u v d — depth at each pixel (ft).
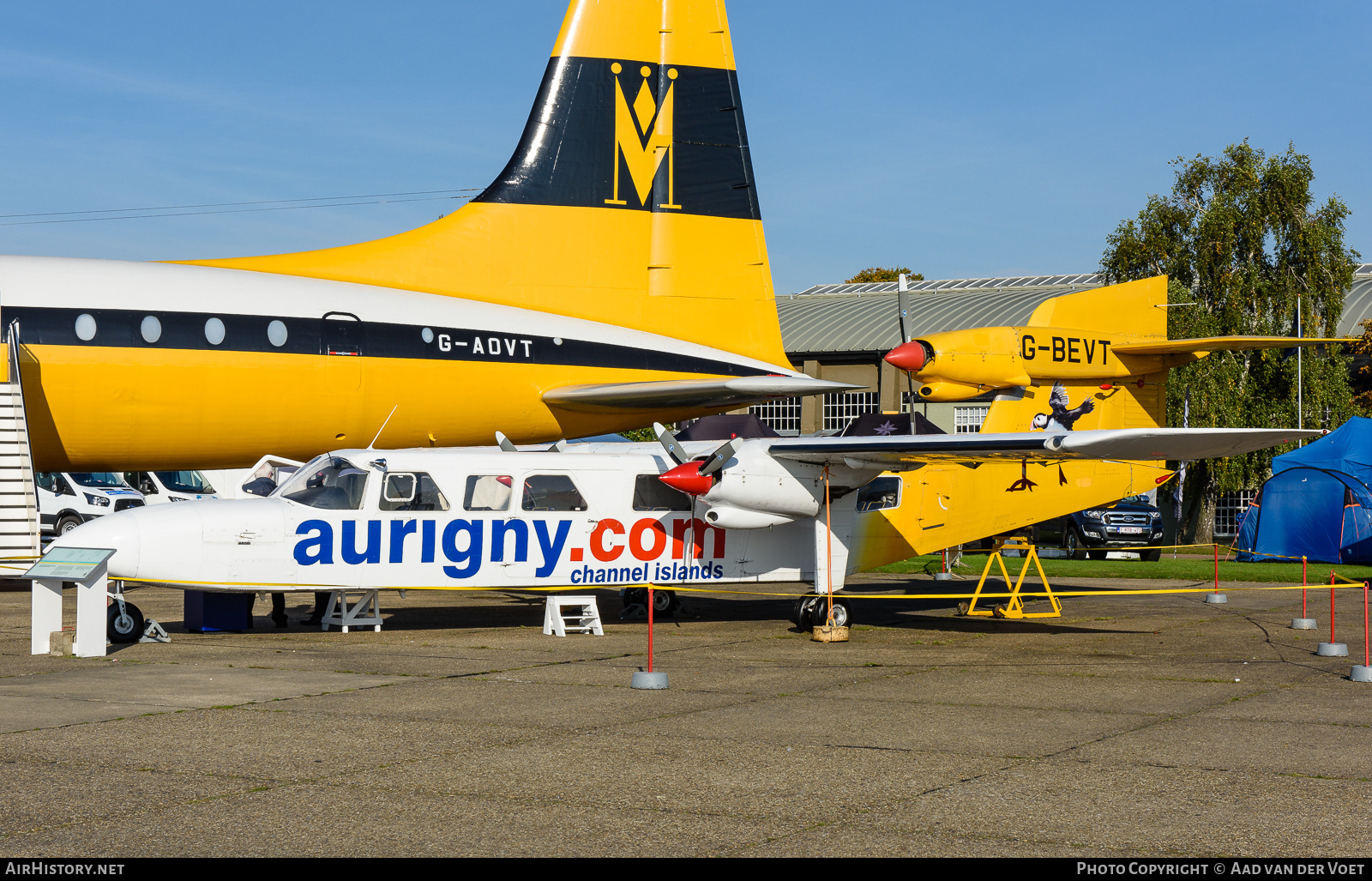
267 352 61.21
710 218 73.46
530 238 70.23
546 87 70.90
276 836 17.97
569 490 46.16
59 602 38.42
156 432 60.44
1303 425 131.64
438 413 65.82
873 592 64.13
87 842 17.61
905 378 151.12
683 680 33.22
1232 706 29.17
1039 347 47.34
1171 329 131.23
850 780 21.53
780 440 46.24
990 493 51.80
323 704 28.84
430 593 63.46
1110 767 22.50
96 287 59.26
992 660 38.01
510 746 24.18
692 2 73.15
